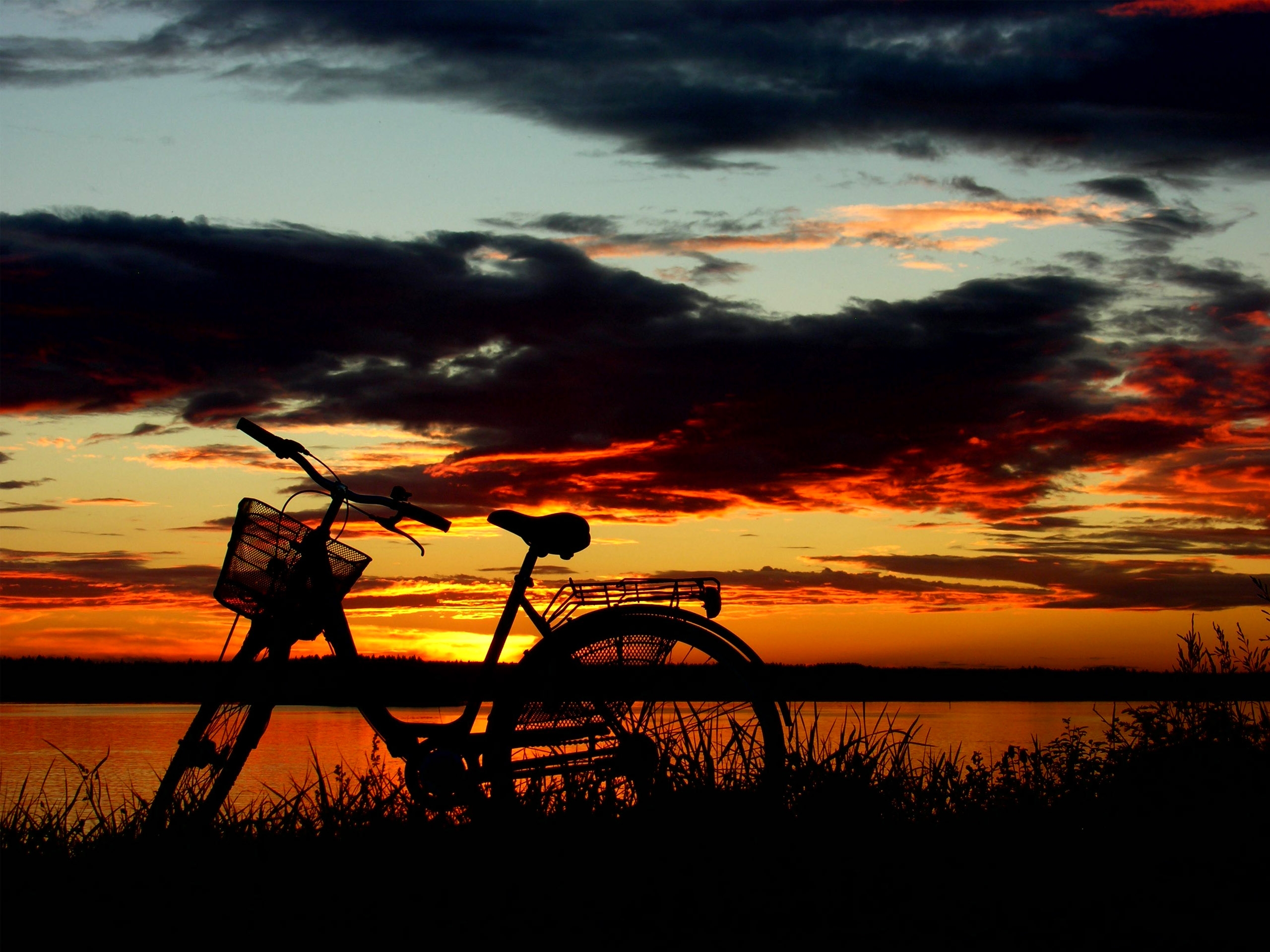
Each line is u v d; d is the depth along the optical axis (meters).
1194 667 4.65
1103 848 3.45
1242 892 3.25
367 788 3.74
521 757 3.92
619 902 3.11
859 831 3.39
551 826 3.42
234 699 4.02
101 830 3.51
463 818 3.53
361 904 3.10
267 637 4.04
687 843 3.31
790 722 3.92
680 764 3.69
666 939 2.98
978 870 3.32
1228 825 3.59
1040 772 3.98
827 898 3.13
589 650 3.99
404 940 2.97
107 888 3.17
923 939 3.00
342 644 4.07
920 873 3.27
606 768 3.84
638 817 3.43
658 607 4.02
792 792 3.56
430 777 3.76
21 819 3.58
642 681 3.99
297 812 3.65
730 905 3.10
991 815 3.63
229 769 3.91
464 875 3.20
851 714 4.53
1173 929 3.05
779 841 3.32
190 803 3.70
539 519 4.14
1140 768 3.93
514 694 3.95
